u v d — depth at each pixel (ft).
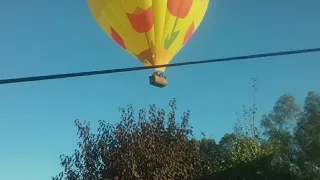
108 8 50.78
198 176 64.69
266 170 63.87
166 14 48.75
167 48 48.91
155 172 58.65
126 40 49.60
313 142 63.16
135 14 48.24
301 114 72.23
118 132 60.80
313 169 60.44
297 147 65.00
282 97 87.71
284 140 66.85
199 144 75.00
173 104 65.57
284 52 25.55
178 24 49.57
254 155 69.26
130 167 58.03
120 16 49.49
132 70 23.47
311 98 67.67
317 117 65.05
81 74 21.52
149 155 59.21
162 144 61.57
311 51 25.70
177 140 63.00
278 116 85.56
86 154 60.75
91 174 60.13
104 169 59.47
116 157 59.26
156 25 48.29
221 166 71.10
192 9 51.19
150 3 48.08
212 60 25.27
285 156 62.64
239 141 75.31
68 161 61.52
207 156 72.49
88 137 61.77
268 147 69.82
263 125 86.43
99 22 53.21
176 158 61.72
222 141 80.28
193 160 64.44
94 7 53.57
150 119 63.31
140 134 60.39
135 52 49.32
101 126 62.44
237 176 67.51
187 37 51.42
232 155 71.36
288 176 61.46
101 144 61.11
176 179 61.67
